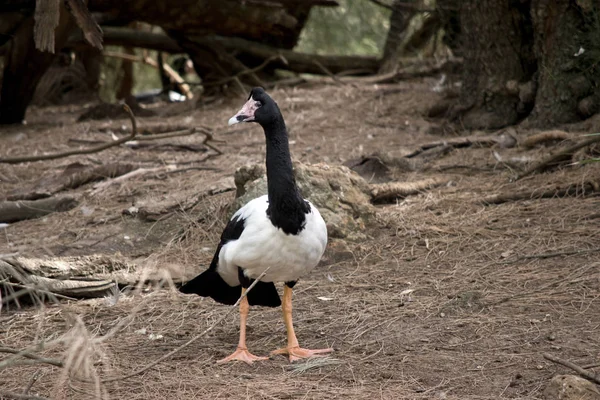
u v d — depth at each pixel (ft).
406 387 18.24
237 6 55.72
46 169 40.60
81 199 34.68
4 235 31.12
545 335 20.89
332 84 60.85
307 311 23.85
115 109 57.31
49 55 51.83
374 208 30.19
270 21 57.82
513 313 22.52
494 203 31.76
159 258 28.35
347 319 22.97
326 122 48.29
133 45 64.90
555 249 26.81
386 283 25.63
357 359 20.10
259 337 22.22
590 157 33.60
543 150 36.50
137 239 30.35
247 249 19.66
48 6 29.86
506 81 42.45
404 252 28.09
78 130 51.06
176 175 37.52
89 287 25.30
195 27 56.13
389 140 42.83
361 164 36.19
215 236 30.17
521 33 41.93
